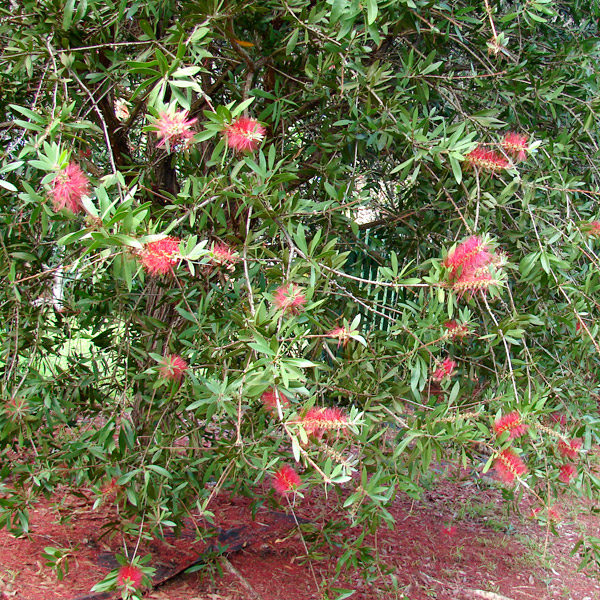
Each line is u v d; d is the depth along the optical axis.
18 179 2.32
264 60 2.17
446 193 2.21
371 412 2.07
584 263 2.44
